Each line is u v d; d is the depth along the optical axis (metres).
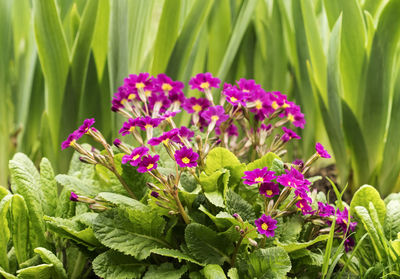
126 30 1.39
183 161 1.12
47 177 1.23
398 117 1.37
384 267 1.17
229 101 1.20
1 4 1.44
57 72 1.39
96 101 1.41
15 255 1.20
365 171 1.42
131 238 1.16
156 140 1.13
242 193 1.20
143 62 1.47
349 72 1.40
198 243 1.14
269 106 1.23
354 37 1.37
